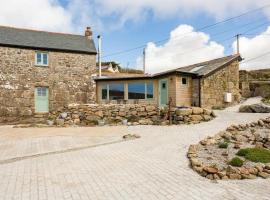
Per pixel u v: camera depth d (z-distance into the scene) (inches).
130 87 992.2
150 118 808.3
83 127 738.8
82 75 1029.8
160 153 411.2
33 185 280.1
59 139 558.6
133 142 503.8
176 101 857.5
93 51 1044.5
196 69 1005.8
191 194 249.6
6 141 548.4
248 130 526.6
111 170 331.3
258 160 350.3
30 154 429.4
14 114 927.0
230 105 960.3
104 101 1035.3
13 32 1002.7
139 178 298.4
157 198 241.3
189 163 355.3
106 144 497.7
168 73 874.8
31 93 953.5
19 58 942.4
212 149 411.5
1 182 291.7
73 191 261.3
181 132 570.9
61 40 1054.4
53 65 989.2
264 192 253.9
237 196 243.8
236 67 1000.9
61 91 997.8
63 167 348.8
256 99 1098.1
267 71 1737.2
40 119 933.2
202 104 886.4
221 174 297.9
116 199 240.1
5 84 920.3
